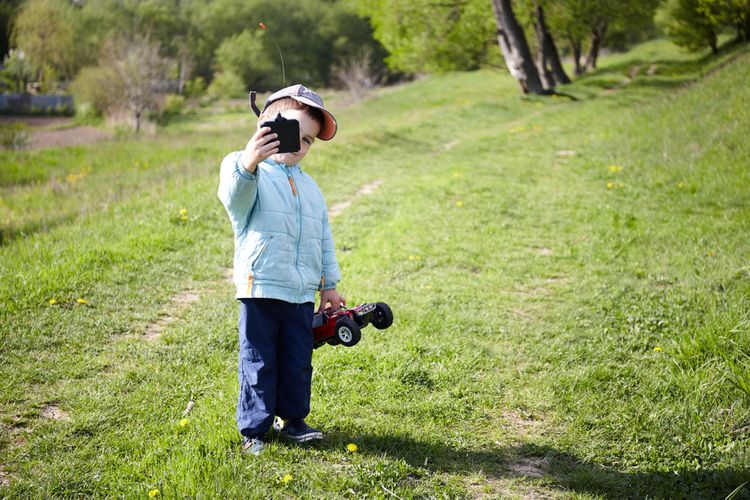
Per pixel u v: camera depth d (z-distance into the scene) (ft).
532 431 11.75
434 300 18.02
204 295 18.35
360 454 10.64
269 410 10.14
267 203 10.14
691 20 94.17
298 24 236.22
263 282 10.00
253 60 215.10
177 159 52.16
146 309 17.11
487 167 37.60
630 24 85.46
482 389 13.17
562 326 16.35
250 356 10.16
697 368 13.37
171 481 9.54
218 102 140.05
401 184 33.73
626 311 16.87
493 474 10.37
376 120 68.85
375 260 21.43
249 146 9.49
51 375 13.15
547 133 49.42
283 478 9.68
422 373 13.67
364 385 13.16
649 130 41.70
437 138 53.31
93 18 208.85
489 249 22.79
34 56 167.32
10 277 17.63
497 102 74.38
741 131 33.71
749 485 9.92
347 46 235.81
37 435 11.04
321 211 10.92
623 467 10.64
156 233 22.98
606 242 22.90
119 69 93.66
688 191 27.91
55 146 68.59
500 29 79.10
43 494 9.37
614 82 86.74
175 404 12.32
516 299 18.33
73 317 16.05
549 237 24.18
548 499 9.73
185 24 237.45
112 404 12.12
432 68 83.82
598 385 13.29
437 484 9.91
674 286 18.39
